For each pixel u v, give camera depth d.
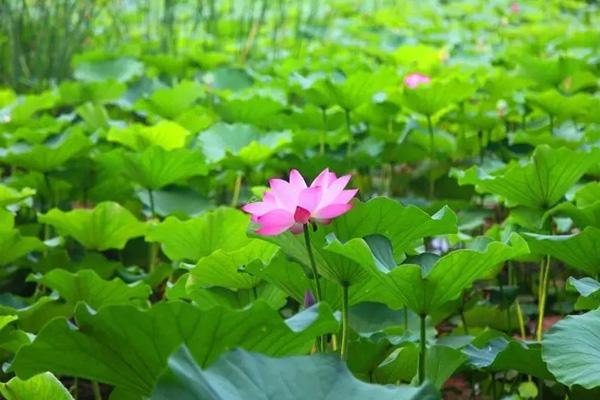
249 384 3.00
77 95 7.09
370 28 11.46
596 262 3.93
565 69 6.82
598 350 3.46
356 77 5.63
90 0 9.33
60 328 3.21
